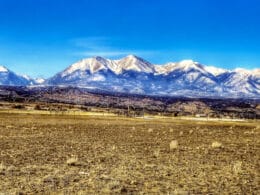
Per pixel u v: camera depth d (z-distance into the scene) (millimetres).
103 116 137875
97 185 20766
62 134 53500
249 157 32906
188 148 38812
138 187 20641
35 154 32000
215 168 26906
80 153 33312
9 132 54250
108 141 44875
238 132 64812
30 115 120375
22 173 23734
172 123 97625
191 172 25203
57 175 23141
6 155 31047
